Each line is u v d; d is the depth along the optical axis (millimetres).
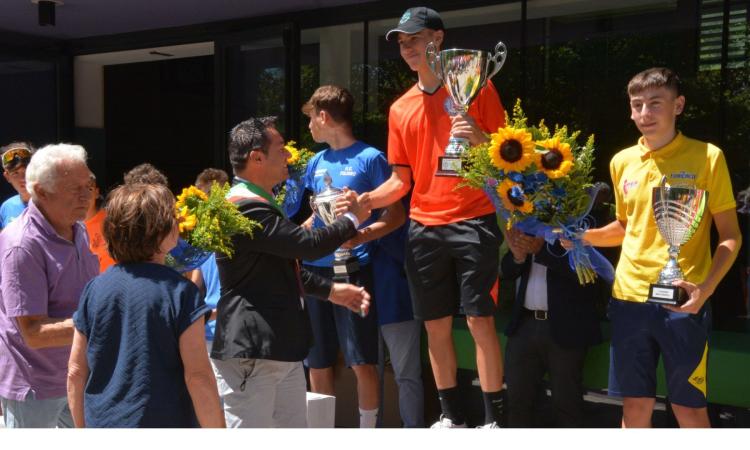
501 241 3684
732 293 4660
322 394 4332
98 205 4074
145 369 2285
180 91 9422
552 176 3051
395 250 4180
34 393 2961
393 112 3818
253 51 6164
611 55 4961
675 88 3055
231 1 5738
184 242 2898
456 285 3777
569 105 5098
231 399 2955
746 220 4645
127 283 2369
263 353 2887
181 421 2332
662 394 3809
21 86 7070
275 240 2881
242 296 2936
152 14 6188
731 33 4613
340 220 3096
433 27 3682
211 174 4438
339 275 4105
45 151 2939
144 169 4035
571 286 3805
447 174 3570
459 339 4363
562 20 5078
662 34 4805
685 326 3049
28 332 2811
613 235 3316
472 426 4383
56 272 2908
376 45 5676
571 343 3781
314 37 5938
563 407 3869
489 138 3379
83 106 7430
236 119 6297
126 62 7520
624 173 3217
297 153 4387
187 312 2340
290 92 5918
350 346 4238
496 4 5234
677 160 3068
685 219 2885
